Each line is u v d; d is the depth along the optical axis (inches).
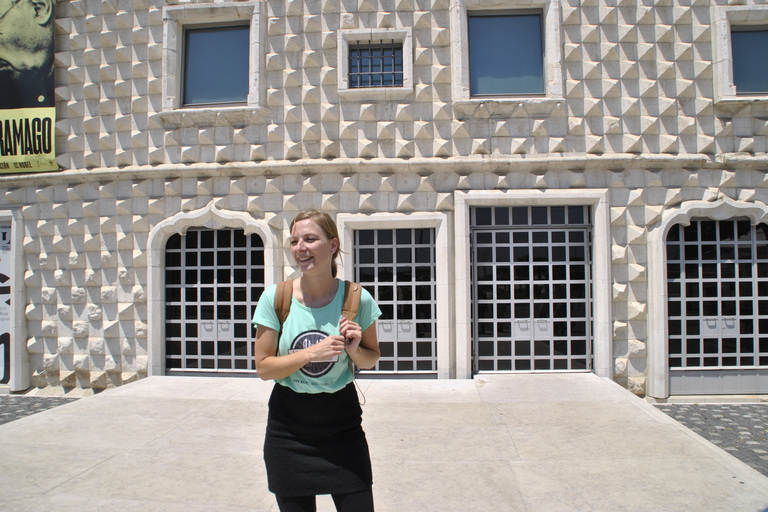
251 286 288.4
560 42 277.0
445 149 277.7
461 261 271.3
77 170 298.2
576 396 232.7
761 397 268.7
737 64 285.1
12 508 127.6
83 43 302.7
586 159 271.4
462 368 267.6
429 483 141.5
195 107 299.4
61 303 302.0
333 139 283.0
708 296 278.2
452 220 277.3
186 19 294.5
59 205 301.1
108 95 300.4
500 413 209.0
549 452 164.6
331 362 83.7
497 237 281.9
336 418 84.4
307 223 87.0
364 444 87.2
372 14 284.0
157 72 295.9
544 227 278.4
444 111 279.4
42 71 302.5
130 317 293.1
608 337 269.0
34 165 302.7
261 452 167.8
